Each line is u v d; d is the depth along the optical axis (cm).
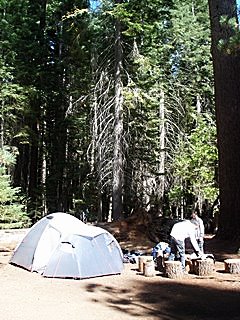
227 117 1411
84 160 2416
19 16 2208
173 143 2352
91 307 756
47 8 2564
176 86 2555
